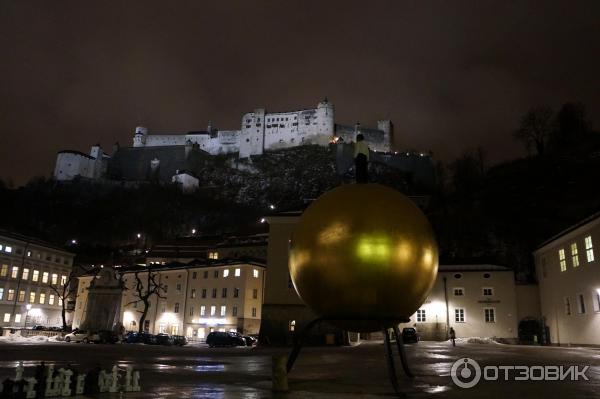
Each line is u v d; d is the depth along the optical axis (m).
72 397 9.61
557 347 36.66
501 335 49.06
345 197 10.23
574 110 109.44
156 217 173.25
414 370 16.61
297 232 10.62
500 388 11.77
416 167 176.88
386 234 9.60
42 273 78.25
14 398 9.23
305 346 37.53
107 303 46.12
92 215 169.38
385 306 9.72
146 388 11.11
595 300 35.78
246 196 189.88
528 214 70.81
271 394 10.30
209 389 11.02
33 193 175.50
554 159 92.44
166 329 64.69
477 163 115.25
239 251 78.88
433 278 10.25
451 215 77.25
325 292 9.85
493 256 62.34
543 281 48.31
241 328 58.25
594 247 35.72
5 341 38.56
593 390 11.49
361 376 14.47
